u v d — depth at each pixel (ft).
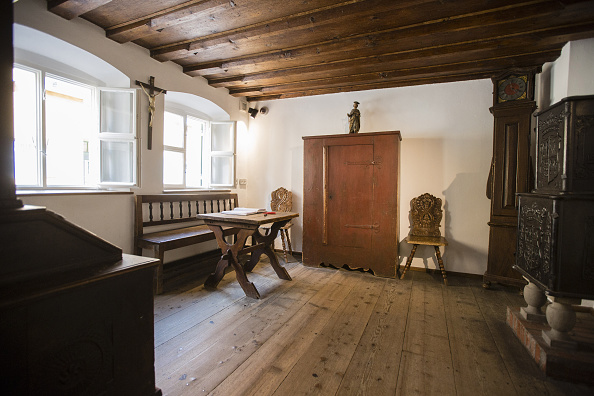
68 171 10.61
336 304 9.40
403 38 9.29
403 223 13.50
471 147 12.50
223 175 16.07
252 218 9.81
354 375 5.89
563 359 5.79
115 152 11.16
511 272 10.71
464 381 5.76
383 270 12.19
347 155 12.69
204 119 15.76
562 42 9.22
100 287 3.63
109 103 11.02
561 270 5.84
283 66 12.26
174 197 12.35
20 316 2.93
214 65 12.35
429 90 13.10
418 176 13.28
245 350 6.72
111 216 10.30
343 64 11.73
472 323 8.20
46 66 9.47
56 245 3.49
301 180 15.74
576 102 5.76
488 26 8.77
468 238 12.56
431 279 12.05
